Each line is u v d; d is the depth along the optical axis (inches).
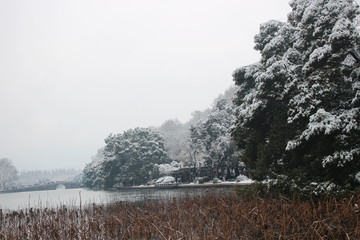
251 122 893.2
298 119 717.3
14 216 992.2
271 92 805.9
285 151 802.8
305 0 863.7
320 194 631.2
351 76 685.9
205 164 2657.5
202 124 2391.7
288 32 944.3
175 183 2514.8
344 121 633.0
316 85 689.0
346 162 617.9
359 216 458.9
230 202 775.1
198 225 561.9
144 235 562.3
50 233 663.1
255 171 884.0
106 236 611.2
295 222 470.6
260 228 494.0
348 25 671.8
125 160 3412.9
